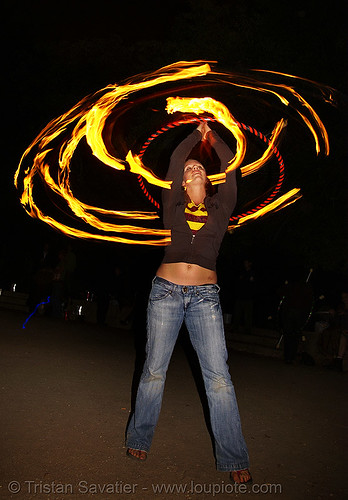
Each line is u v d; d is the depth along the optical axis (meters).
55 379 6.36
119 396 5.89
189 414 5.46
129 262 17.62
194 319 4.03
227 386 3.97
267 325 15.27
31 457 4.07
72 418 5.01
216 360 3.99
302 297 9.67
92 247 19.12
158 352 4.10
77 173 15.98
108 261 19.03
